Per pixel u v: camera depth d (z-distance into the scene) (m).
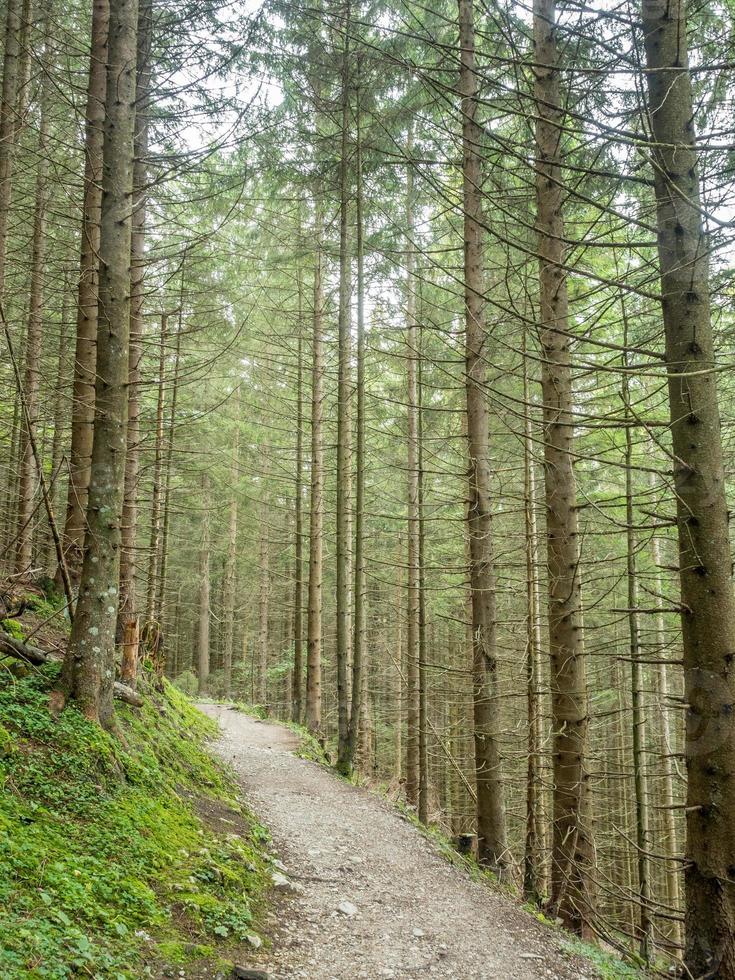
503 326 9.32
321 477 17.48
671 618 12.06
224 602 28.11
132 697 7.37
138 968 3.53
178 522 25.98
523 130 6.34
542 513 9.46
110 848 4.44
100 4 8.14
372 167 10.97
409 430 13.95
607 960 5.64
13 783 4.40
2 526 12.49
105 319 5.91
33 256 11.53
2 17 9.69
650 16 3.32
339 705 11.66
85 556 5.75
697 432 3.25
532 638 8.25
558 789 6.63
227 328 13.47
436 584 16.34
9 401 11.15
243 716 16.78
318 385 15.95
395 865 7.00
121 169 6.10
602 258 9.74
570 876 6.48
